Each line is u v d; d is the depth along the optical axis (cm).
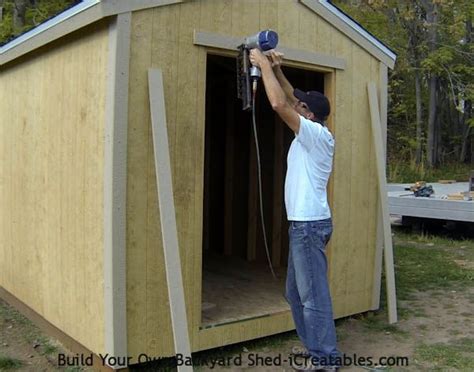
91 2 280
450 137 1705
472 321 405
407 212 760
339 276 387
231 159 573
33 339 360
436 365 322
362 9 1397
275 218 520
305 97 310
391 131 1658
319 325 299
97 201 294
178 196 306
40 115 360
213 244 600
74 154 317
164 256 291
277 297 402
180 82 304
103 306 293
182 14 302
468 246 695
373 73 404
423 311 430
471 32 1472
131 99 285
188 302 314
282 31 345
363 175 400
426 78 1532
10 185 414
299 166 298
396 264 595
